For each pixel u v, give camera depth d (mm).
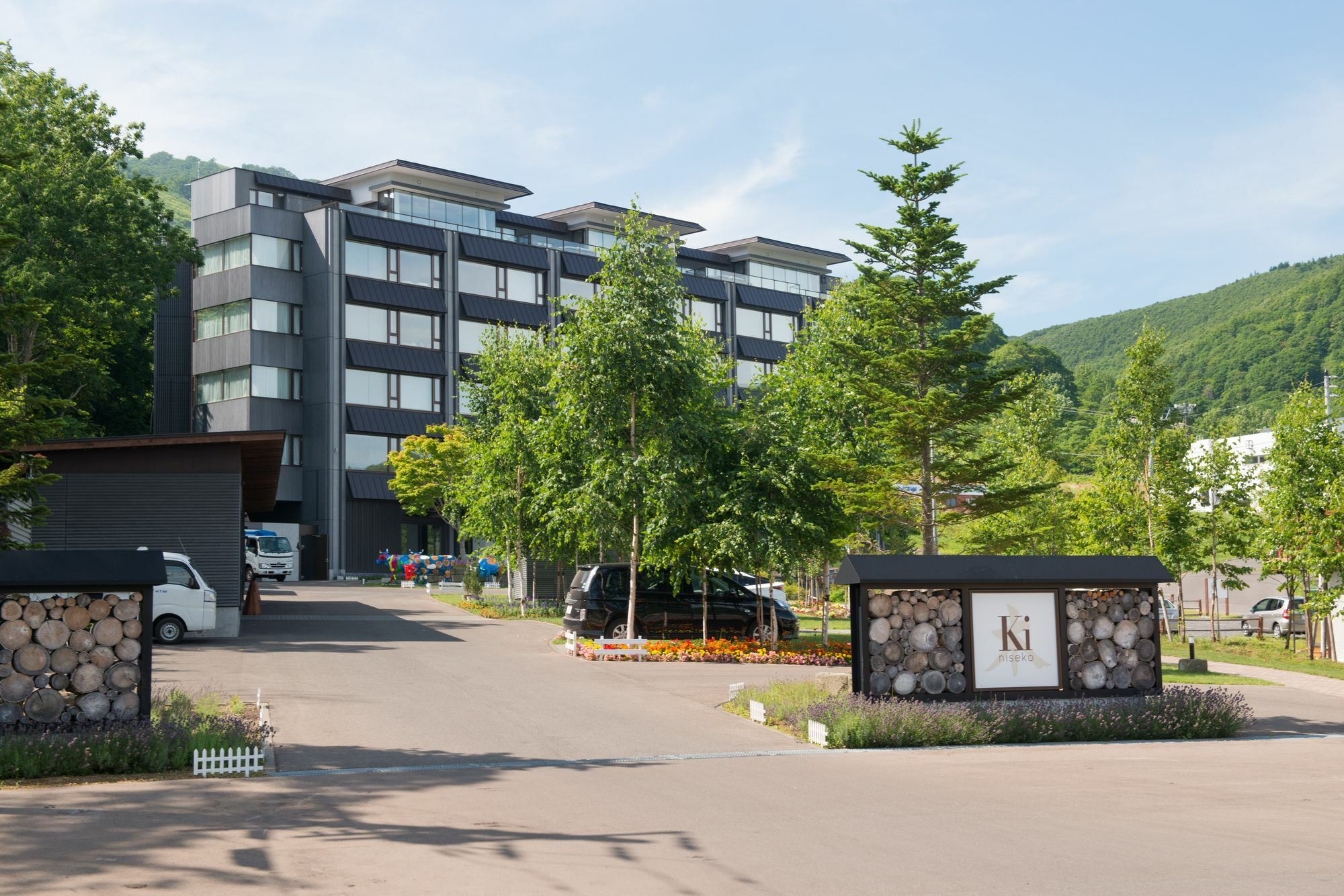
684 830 9469
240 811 10008
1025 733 15297
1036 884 7812
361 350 64938
